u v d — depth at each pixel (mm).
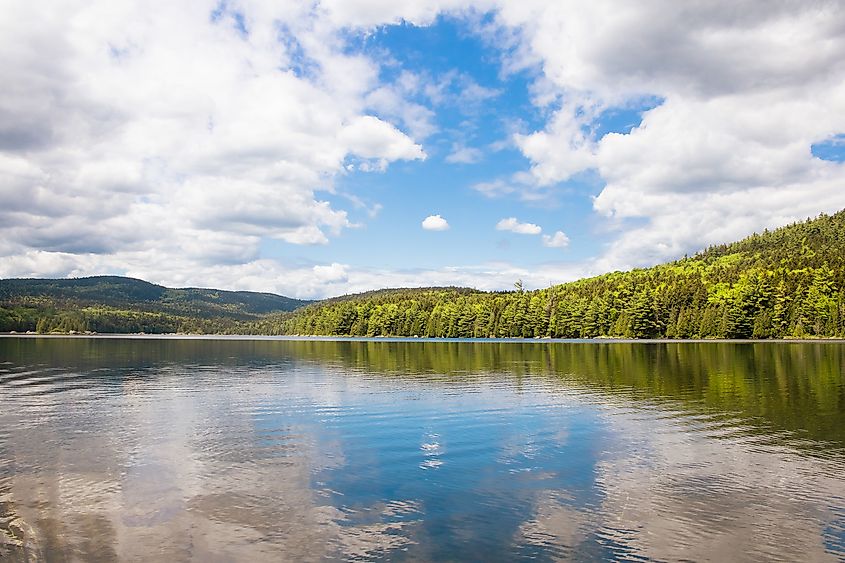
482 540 16078
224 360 82750
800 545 15812
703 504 18906
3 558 14883
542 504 18906
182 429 30672
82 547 15555
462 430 30344
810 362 70875
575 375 58156
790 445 26875
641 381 52281
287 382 52688
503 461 24188
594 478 21734
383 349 119375
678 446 26734
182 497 19547
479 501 19203
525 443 27391
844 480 21453
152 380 54562
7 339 169625
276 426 31406
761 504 18891
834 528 16938
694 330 160875
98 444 27078
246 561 14734
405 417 34031
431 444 27156
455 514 18016
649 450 26016
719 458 24562
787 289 152000
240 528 16844
